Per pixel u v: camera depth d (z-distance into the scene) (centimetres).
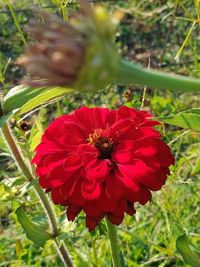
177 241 19
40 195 22
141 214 27
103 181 17
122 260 23
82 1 9
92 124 20
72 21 9
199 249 20
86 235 25
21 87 19
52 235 22
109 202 17
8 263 27
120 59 9
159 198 26
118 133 19
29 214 25
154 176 17
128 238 26
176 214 25
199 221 24
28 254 26
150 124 19
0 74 22
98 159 18
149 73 10
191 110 15
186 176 28
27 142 22
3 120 18
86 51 9
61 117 20
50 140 19
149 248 25
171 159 18
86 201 17
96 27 9
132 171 17
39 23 9
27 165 22
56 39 9
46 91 17
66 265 23
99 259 25
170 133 28
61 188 17
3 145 22
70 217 18
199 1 23
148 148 18
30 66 9
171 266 26
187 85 10
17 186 21
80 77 9
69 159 18
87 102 40
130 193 17
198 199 26
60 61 9
